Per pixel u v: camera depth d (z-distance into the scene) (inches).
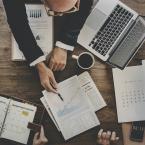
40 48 83.4
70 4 68.0
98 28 86.0
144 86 86.8
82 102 86.1
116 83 87.0
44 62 85.6
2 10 86.6
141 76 87.0
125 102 86.7
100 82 87.4
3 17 86.7
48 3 67.9
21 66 86.7
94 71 87.4
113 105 87.4
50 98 86.0
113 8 86.4
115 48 86.0
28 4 85.3
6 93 86.6
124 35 86.0
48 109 85.7
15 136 85.0
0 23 86.8
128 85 87.0
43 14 85.5
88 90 86.7
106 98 87.2
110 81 87.5
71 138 86.3
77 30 84.2
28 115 85.3
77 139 86.4
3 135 85.0
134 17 86.5
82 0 82.8
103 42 86.0
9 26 83.5
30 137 85.2
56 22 86.4
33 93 86.5
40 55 83.1
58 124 85.6
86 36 86.0
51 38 85.4
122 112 86.6
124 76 87.0
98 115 87.1
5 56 86.6
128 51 86.0
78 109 86.0
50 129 86.1
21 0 81.8
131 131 86.3
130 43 86.0
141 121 86.5
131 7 88.7
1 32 86.8
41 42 85.3
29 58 83.2
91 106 86.1
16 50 84.9
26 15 82.4
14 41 85.0
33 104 85.7
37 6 85.4
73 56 85.5
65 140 86.2
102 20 86.1
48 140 86.2
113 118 87.1
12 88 86.6
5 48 86.7
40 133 84.9
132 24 86.3
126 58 86.2
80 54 85.3
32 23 85.3
